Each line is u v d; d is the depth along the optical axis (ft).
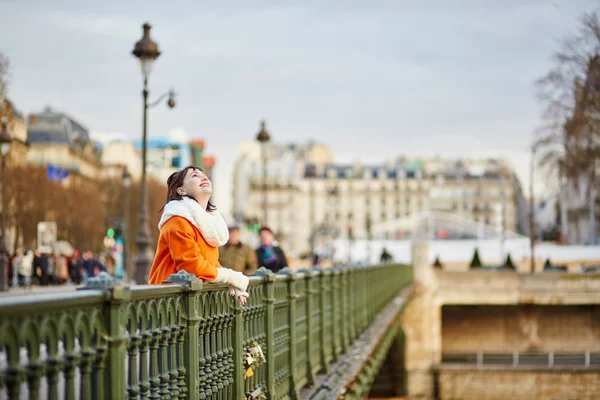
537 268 251.80
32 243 264.72
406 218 331.36
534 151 195.62
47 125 411.13
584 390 169.58
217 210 28.99
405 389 171.12
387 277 126.62
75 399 17.24
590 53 182.70
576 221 258.78
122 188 424.87
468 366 173.88
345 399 50.21
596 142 187.11
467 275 178.19
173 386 22.50
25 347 15.06
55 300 15.52
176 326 22.99
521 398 170.19
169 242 26.58
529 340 185.37
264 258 61.93
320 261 185.57
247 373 31.04
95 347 17.72
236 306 29.58
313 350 48.55
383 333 88.43
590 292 175.94
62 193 306.96
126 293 18.54
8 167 252.62
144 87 90.58
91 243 328.49
